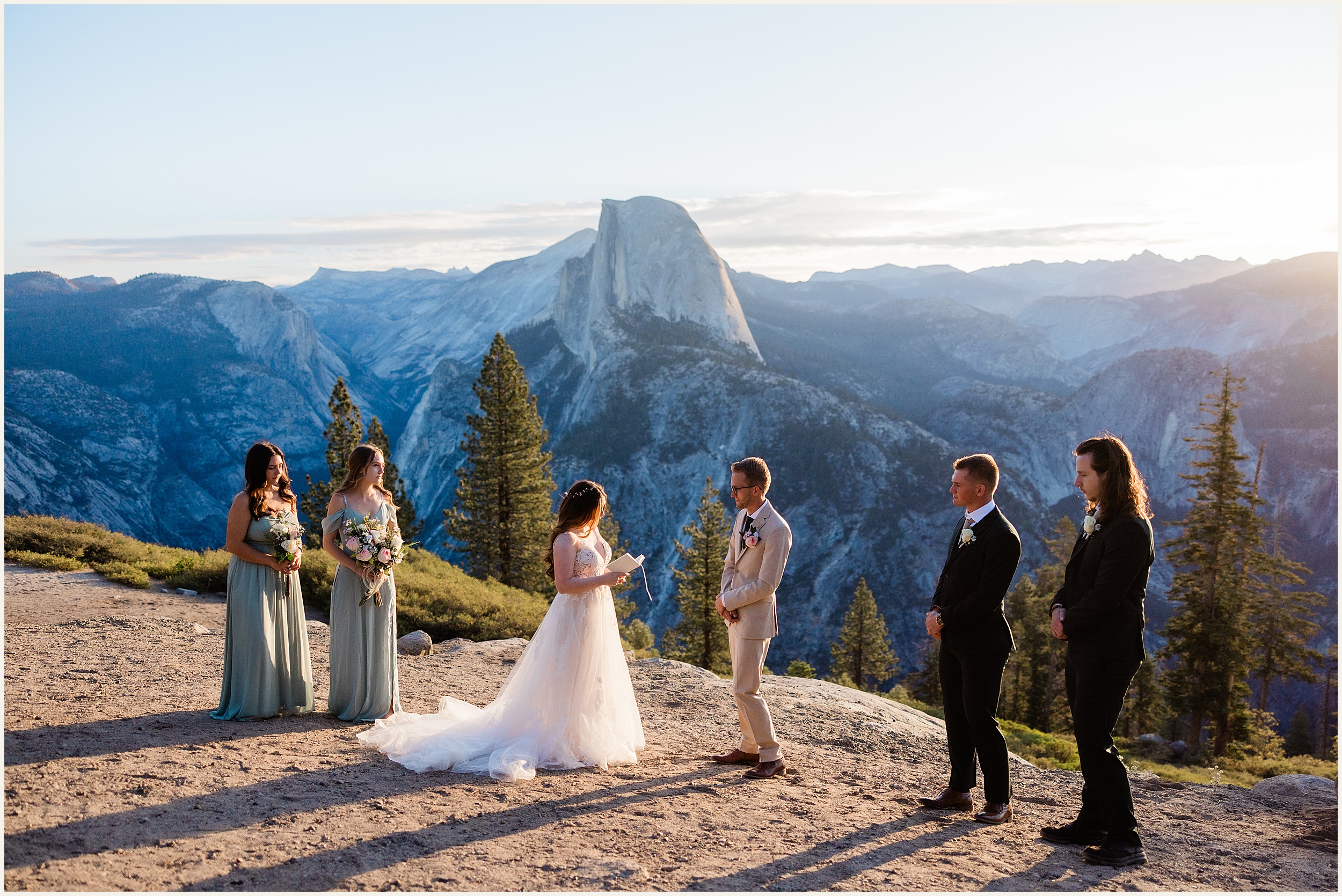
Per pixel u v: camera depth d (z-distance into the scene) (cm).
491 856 456
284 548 668
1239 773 2027
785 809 573
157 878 401
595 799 559
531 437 3678
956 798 603
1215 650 3450
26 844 419
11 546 1714
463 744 618
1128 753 2655
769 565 631
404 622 1488
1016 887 463
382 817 498
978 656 568
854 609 5825
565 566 648
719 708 910
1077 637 526
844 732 843
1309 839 591
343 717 701
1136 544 500
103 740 585
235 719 665
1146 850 543
